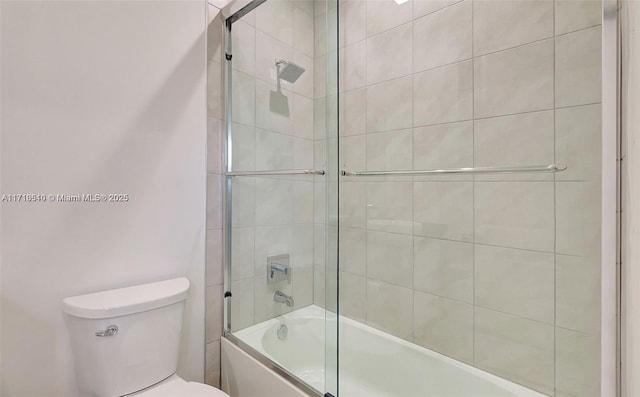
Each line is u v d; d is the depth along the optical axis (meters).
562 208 1.16
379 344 1.66
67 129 1.10
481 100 1.34
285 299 1.71
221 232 1.56
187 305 1.44
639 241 0.56
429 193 1.51
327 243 1.72
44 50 1.04
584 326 1.13
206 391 1.10
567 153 1.15
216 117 1.53
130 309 1.07
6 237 0.99
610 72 0.65
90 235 1.15
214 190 1.52
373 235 1.72
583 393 1.14
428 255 1.52
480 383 1.34
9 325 1.00
